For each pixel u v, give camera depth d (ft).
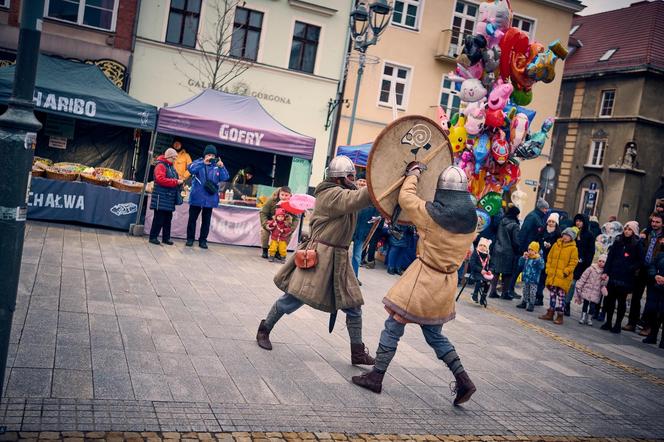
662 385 22.38
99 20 63.87
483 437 14.25
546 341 27.04
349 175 17.31
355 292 17.22
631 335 33.22
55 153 44.62
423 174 16.16
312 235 17.31
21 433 10.41
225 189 39.78
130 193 37.09
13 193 9.84
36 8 9.84
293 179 41.75
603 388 20.54
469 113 35.70
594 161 117.39
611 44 120.37
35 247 27.45
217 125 38.60
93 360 14.62
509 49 35.29
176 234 38.32
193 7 69.05
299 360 17.48
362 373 17.25
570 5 93.97
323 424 13.26
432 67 86.07
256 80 72.69
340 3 75.25
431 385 17.47
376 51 82.23
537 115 96.02
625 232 32.40
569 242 32.42
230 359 16.47
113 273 24.95
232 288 26.02
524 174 96.27
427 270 15.29
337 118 80.33
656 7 120.67
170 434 11.43
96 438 10.73
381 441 12.95
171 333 17.95
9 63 59.47
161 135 47.29
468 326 27.45
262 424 12.67
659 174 113.80
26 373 13.11
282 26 72.90
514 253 37.45
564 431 15.66
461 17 87.76
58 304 18.95
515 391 18.45
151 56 67.26
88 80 38.11
